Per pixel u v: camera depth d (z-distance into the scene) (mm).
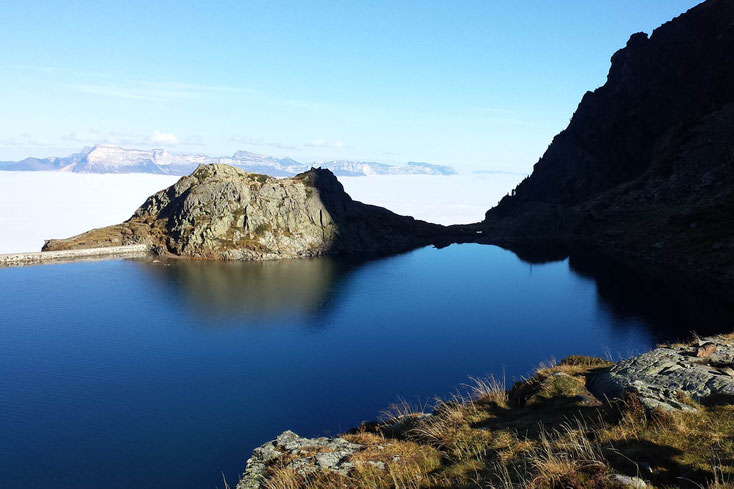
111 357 78250
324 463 14992
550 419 15414
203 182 173125
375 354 79500
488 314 103500
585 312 99500
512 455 13078
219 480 44188
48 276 129875
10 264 142500
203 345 83875
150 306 105938
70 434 53656
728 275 105938
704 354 17500
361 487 12953
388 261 165500
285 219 174250
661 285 110938
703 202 146875
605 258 151375
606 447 11789
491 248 189750
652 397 13867
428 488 12531
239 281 129125
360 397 63031
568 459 11438
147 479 44531
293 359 77375
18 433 53969
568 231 198375
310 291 121625
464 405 18656
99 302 108438
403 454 14961
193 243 157000
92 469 46562
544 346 80312
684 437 11516
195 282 126562
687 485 9562
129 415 58375
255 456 16625
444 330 92500
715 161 163500
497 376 67250
